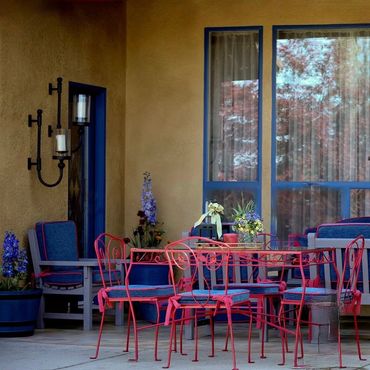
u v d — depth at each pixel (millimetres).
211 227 7684
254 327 8867
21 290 8086
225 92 10562
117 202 10547
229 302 6227
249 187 10430
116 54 10500
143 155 10617
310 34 10359
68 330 8547
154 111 10617
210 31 10555
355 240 6762
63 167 9188
